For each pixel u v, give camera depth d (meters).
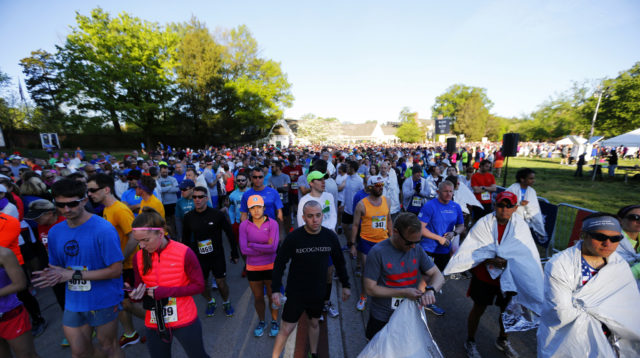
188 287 2.29
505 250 2.92
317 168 5.20
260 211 3.28
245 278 5.08
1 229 2.71
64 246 2.34
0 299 2.31
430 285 2.37
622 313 2.12
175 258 2.29
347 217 5.82
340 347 3.34
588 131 33.09
